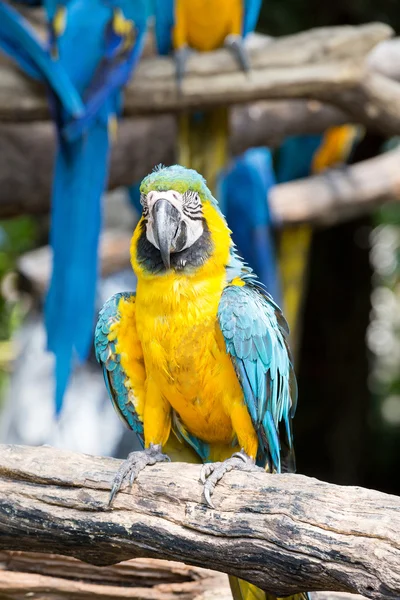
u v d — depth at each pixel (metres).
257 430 3.43
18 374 8.88
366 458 12.35
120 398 3.57
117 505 2.88
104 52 5.66
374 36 6.02
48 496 2.93
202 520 2.78
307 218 8.54
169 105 5.93
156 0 6.06
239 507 2.75
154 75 5.87
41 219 9.59
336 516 2.59
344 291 12.18
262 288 3.56
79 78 5.58
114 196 9.95
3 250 8.69
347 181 8.62
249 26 6.27
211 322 3.35
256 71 5.96
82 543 2.94
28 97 5.68
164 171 3.48
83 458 3.00
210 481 2.82
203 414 3.48
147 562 3.60
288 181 9.38
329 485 2.70
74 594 3.58
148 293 3.38
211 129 6.19
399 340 13.15
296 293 9.12
